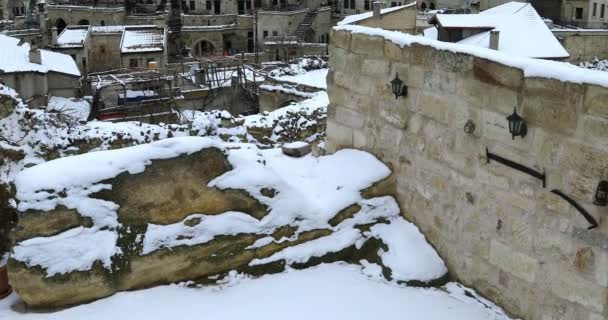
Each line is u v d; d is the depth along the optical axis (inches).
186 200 294.2
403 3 2770.7
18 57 1462.8
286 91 1170.6
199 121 628.7
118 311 270.5
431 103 295.0
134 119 1160.2
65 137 536.4
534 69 233.9
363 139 350.6
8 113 510.0
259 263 303.0
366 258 314.3
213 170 300.7
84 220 276.1
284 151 365.7
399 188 327.6
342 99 364.5
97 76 1605.6
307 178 338.3
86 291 274.2
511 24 1413.6
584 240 220.5
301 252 308.7
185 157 293.9
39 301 269.4
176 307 274.4
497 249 261.4
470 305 270.7
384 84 327.9
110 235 279.7
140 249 284.0
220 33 2901.1
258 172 313.7
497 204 259.4
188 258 291.9
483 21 1438.2
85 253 273.6
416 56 301.3
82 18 2910.9
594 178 213.8
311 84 1159.6
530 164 240.4
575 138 219.6
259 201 307.9
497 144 256.1
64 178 277.9
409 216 321.1
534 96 234.5
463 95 272.8
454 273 289.0
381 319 264.8
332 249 312.8
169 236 289.4
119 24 2883.9
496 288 264.5
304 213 314.3
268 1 2945.4
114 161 286.2
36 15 2989.7
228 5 2974.9
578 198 220.8
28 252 267.1
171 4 3026.6
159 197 289.1
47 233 271.6
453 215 286.5
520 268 250.4
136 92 1339.8
